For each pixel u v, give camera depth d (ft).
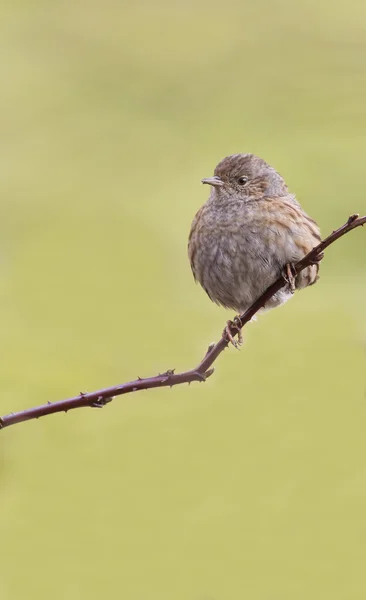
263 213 26.27
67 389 32.04
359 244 38.29
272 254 26.09
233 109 46.85
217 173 26.89
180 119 48.06
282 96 46.42
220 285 27.17
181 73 49.73
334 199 40.96
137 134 47.62
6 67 49.98
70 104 49.32
